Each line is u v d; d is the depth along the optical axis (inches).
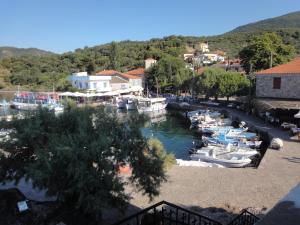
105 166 417.1
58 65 5590.6
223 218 548.4
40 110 502.6
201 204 636.1
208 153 1162.0
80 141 429.7
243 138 1444.4
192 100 3009.4
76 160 405.7
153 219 439.2
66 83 4037.9
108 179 414.6
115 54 5605.3
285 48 2933.1
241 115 2068.2
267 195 686.5
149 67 4042.8
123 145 455.8
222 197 674.8
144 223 441.7
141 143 480.4
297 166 908.6
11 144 468.8
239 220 478.0
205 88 2765.7
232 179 792.3
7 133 481.7
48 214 467.5
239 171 862.5
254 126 1640.0
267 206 625.0
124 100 2878.9
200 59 5693.9
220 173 842.2
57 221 451.2
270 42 2933.1
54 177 415.8
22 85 4894.2
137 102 2687.0
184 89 3339.1
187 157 1285.7
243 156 1143.6
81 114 504.4
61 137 443.2
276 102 1678.2
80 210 467.2
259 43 2878.9
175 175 817.5
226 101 2778.1
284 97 1840.6
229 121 1978.3
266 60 2832.2
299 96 1780.3
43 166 416.5
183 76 3420.3
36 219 454.6
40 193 633.6
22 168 476.4
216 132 1614.2
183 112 2632.9
